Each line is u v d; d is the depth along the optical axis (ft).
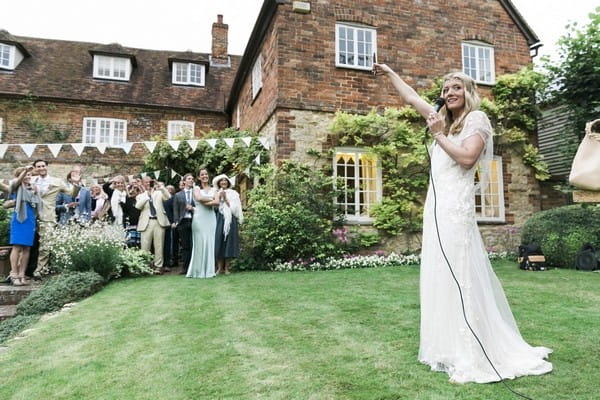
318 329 11.10
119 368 8.77
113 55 53.72
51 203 22.00
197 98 54.19
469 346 7.45
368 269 24.22
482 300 7.81
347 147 30.66
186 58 55.31
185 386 7.59
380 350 9.16
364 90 31.22
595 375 7.44
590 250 23.63
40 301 16.35
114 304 15.61
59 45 57.52
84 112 49.57
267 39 33.24
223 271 23.85
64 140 48.34
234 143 32.35
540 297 15.11
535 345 9.30
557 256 24.97
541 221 27.07
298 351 9.29
